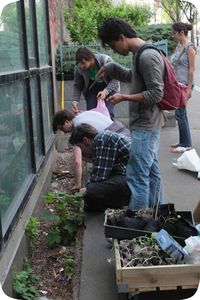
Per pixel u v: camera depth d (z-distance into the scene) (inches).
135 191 153.8
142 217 135.3
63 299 130.7
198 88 559.8
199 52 886.4
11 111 141.9
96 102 218.1
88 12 417.1
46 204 194.9
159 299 113.9
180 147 270.2
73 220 166.1
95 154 171.3
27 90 166.2
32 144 170.9
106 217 138.6
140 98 141.9
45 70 219.6
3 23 136.9
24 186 155.6
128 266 112.7
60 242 163.5
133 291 110.2
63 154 275.3
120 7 468.1
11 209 135.0
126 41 143.7
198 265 109.3
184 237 125.8
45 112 220.2
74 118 190.5
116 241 126.2
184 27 252.7
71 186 220.2
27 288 129.5
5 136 133.2
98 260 142.9
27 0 181.5
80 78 219.8
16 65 154.3
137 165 152.1
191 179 218.8
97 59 210.5
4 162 130.6
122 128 181.9
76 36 389.4
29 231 151.1
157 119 150.8
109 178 171.5
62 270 145.3
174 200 191.9
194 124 348.2
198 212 149.1
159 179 165.5
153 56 140.0
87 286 129.8
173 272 109.2
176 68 254.8
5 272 117.2
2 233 116.1
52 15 274.7
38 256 155.5
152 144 151.6
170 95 148.2
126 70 176.2
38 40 201.3
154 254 115.5
